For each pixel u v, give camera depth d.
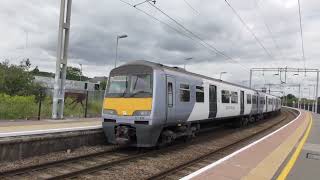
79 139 15.74
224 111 24.36
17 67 32.97
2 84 31.14
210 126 25.25
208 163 13.88
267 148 15.88
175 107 16.69
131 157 14.03
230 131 27.84
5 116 22.88
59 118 23.77
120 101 15.83
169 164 13.52
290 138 20.84
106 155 14.71
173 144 18.22
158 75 15.55
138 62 16.14
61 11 23.67
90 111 30.36
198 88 19.53
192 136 19.67
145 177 11.14
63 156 13.92
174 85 16.70
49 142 14.15
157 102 15.31
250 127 32.31
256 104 35.84
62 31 23.72
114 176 11.10
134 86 15.70
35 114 24.81
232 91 26.53
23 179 10.20
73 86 46.06
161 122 15.57
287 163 12.84
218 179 9.53
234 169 10.95
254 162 12.27
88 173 11.23
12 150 12.59
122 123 15.64
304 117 48.72
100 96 34.81
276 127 33.19
